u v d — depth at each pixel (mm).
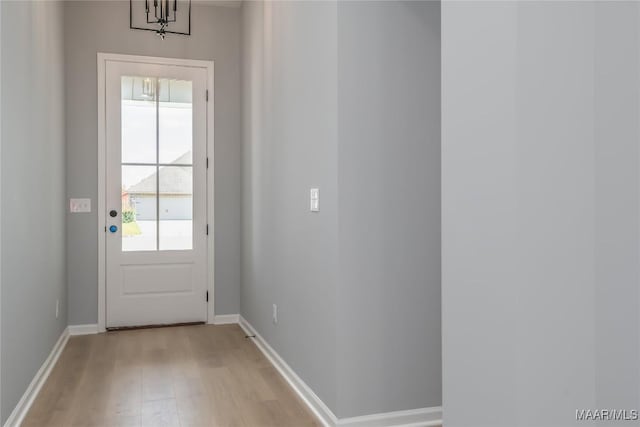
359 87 2471
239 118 4926
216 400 2912
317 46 2711
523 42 1281
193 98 4816
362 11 2477
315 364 2766
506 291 1328
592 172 1195
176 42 4766
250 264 4449
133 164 4664
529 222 1277
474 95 1454
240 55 4863
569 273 1228
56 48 3898
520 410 1289
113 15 4598
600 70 1183
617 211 1158
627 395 1146
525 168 1280
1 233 2289
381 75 2504
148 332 4535
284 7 3334
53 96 3740
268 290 3816
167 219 4758
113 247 4605
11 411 2482
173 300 4773
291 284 3215
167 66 4746
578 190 1216
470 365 1478
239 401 2898
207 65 4844
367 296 2492
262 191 4008
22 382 2695
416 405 2572
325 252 2609
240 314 4922
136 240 4676
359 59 2471
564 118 1233
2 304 2309
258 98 4125
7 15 2416
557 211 1245
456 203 1536
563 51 1234
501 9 1344
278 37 3496
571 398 1228
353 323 2473
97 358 3734
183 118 4797
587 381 1207
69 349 3975
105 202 4590
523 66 1282
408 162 2551
